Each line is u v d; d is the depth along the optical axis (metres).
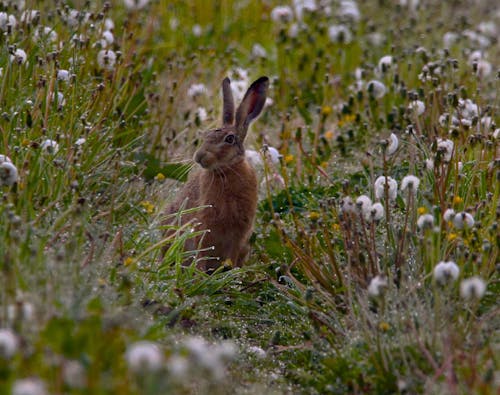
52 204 9.03
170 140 12.55
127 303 8.25
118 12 15.62
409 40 17.48
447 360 7.36
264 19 18.34
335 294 9.25
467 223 8.71
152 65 13.74
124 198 10.89
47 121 10.52
